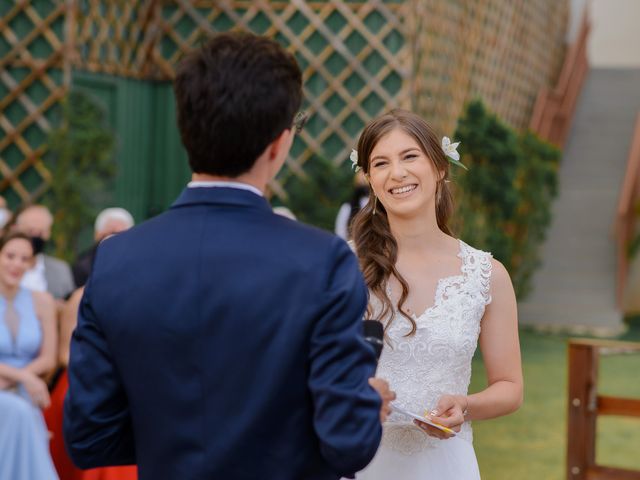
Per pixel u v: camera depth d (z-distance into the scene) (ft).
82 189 23.63
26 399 11.57
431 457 6.70
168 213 4.83
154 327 4.55
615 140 37.78
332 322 4.42
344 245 4.66
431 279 6.86
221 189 4.73
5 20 24.18
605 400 10.77
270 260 4.52
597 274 32.50
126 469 11.23
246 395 4.47
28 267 12.09
